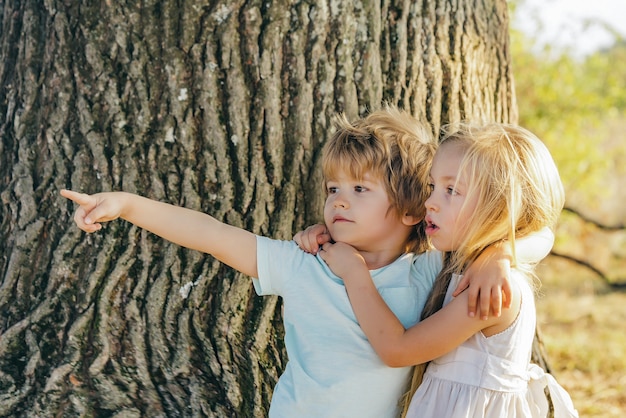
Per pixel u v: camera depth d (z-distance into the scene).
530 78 8.91
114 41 2.92
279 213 2.84
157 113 2.89
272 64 2.85
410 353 2.14
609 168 9.95
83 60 2.95
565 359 6.68
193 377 2.68
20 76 3.06
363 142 2.35
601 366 6.48
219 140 2.86
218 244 2.35
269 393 2.69
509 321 2.16
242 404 2.63
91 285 2.80
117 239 2.84
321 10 2.85
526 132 2.31
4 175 3.04
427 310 2.30
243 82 2.86
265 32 2.85
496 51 3.33
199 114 2.87
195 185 2.86
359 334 2.25
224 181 2.85
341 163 2.35
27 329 2.77
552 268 11.10
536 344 3.47
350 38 2.88
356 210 2.35
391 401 2.28
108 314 2.77
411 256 2.41
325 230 2.45
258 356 2.75
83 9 2.96
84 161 2.90
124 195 2.30
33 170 2.97
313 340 2.27
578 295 9.62
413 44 2.96
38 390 2.60
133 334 2.75
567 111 8.86
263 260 2.36
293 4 2.86
